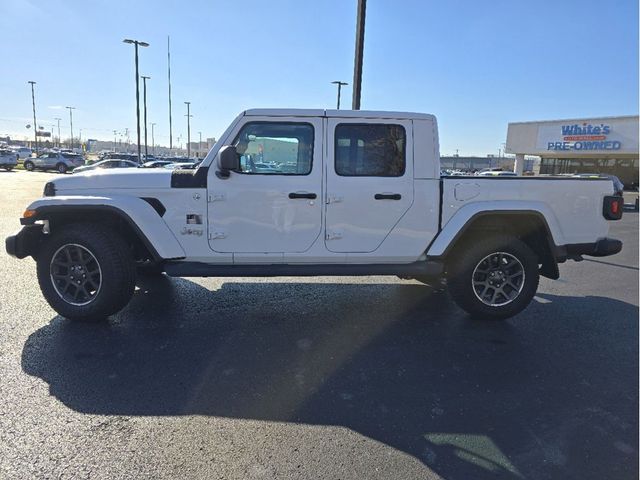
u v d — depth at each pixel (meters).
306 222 4.66
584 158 42.78
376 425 2.95
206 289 5.99
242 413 3.05
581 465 2.60
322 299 5.66
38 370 3.59
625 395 3.41
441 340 4.42
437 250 4.77
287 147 4.63
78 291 4.59
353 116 4.64
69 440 2.71
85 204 4.41
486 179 4.81
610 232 13.97
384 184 4.69
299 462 2.57
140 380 3.47
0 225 10.26
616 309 5.56
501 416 3.10
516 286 4.94
